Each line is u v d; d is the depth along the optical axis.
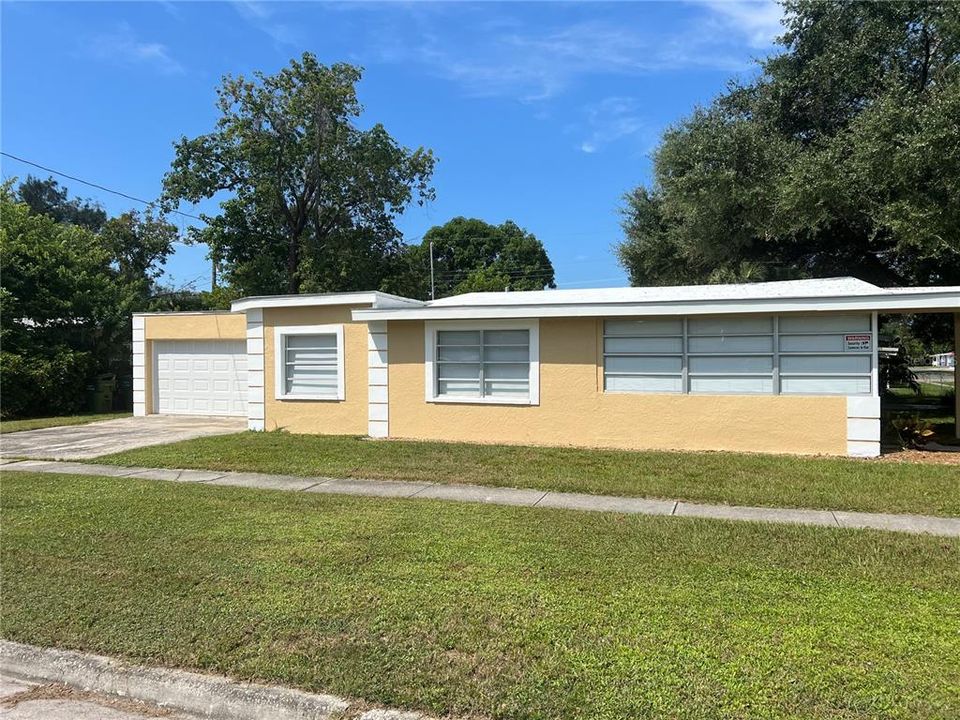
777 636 3.96
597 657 3.75
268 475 9.32
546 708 3.29
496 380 12.05
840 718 3.13
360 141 28.77
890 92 14.80
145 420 16.52
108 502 7.66
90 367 20.19
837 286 12.09
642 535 6.08
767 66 18.50
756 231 17.62
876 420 9.91
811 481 8.20
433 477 8.91
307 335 13.49
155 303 30.80
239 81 26.70
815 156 15.59
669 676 3.53
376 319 12.13
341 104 27.62
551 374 11.57
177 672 3.79
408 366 12.51
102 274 22.48
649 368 11.13
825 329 10.26
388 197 29.59
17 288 19.58
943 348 25.55
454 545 5.86
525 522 6.60
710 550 5.63
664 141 20.02
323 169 28.06
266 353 13.71
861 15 16.86
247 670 3.74
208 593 4.84
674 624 4.16
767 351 10.53
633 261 24.38
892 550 5.57
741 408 10.55
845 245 18.47
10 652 4.12
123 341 21.52
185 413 17.30
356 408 13.02
